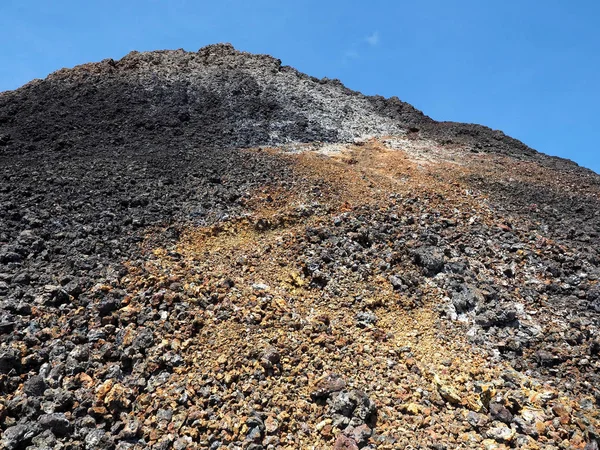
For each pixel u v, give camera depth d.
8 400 6.16
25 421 5.93
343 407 6.69
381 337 8.62
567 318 9.64
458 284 10.33
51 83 22.64
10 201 10.69
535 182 17.55
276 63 29.48
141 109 20.84
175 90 23.53
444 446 6.45
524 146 25.45
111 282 8.51
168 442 6.05
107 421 6.25
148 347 7.35
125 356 7.13
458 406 7.27
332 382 7.12
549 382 8.06
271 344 7.72
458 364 8.20
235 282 9.33
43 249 9.25
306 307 9.16
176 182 13.33
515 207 14.66
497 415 7.12
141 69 25.66
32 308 7.55
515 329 9.30
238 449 6.05
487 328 9.35
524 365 8.48
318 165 16.27
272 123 21.73
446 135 24.83
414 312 9.62
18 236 9.49
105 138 17.34
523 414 7.19
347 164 17.48
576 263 11.44
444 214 13.24
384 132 24.16
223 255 10.45
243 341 7.66
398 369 7.80
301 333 8.19
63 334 7.25
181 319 7.95
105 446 5.91
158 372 7.02
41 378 6.45
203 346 7.51
